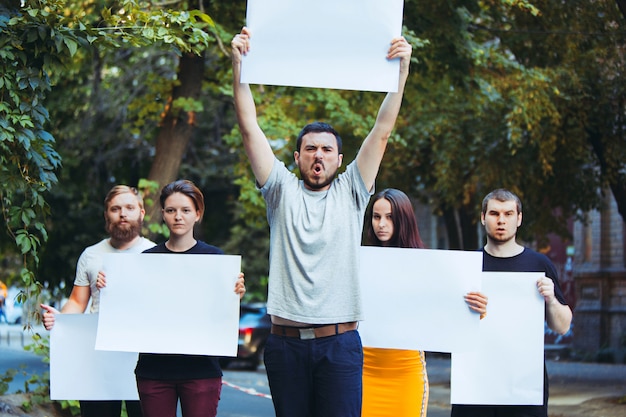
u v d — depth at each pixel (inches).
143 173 1025.5
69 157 925.2
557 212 1220.5
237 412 549.6
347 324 190.9
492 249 244.8
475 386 236.4
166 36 320.8
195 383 227.8
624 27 655.1
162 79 645.9
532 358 236.2
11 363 803.4
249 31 194.5
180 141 593.9
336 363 187.2
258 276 1288.1
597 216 1155.3
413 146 830.5
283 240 191.0
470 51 594.9
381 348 236.5
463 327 223.1
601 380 783.7
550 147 689.0
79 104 917.2
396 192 249.6
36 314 328.5
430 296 224.7
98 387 257.0
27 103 309.6
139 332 227.5
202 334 226.7
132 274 229.3
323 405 188.7
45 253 936.3
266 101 675.4
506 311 237.1
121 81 919.7
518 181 768.3
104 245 266.1
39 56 308.8
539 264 242.4
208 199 1229.7
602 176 727.7
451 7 583.5
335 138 194.7
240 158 708.0
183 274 227.9
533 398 235.3
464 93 651.5
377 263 226.2
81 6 529.0
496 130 746.2
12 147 317.7
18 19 299.9
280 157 722.8
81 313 257.4
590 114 685.3
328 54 194.5
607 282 1144.2
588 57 675.4
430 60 619.2
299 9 194.2
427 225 1502.2
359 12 194.2
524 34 672.4
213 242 1288.1
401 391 241.3
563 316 236.1
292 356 189.2
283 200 192.9
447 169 804.0
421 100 710.5
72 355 256.7
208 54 686.5
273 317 193.0
